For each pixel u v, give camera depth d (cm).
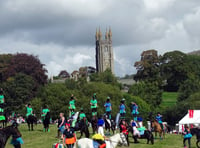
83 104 9462
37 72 12231
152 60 18900
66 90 9994
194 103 10438
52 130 4928
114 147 2978
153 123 4419
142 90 13712
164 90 18512
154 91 13850
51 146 3706
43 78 12419
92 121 4209
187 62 18462
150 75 18012
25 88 10544
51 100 9494
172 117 10962
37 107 9331
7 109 10244
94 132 4206
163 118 11188
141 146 3725
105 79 16762
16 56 12606
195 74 18662
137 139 4241
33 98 10425
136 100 11556
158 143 4066
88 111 9312
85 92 10606
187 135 3922
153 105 13438
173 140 4441
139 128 3947
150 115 4594
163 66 18575
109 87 11088
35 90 11144
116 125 4219
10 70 12281
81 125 3812
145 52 19162
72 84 11369
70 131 3006
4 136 2997
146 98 13450
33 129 5059
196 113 6556
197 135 4038
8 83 10694
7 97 10325
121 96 10912
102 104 9900
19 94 10369
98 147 2773
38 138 4206
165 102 15100
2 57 13250
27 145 3781
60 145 3005
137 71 18612
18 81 10594
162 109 12650
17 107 10294
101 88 10706
